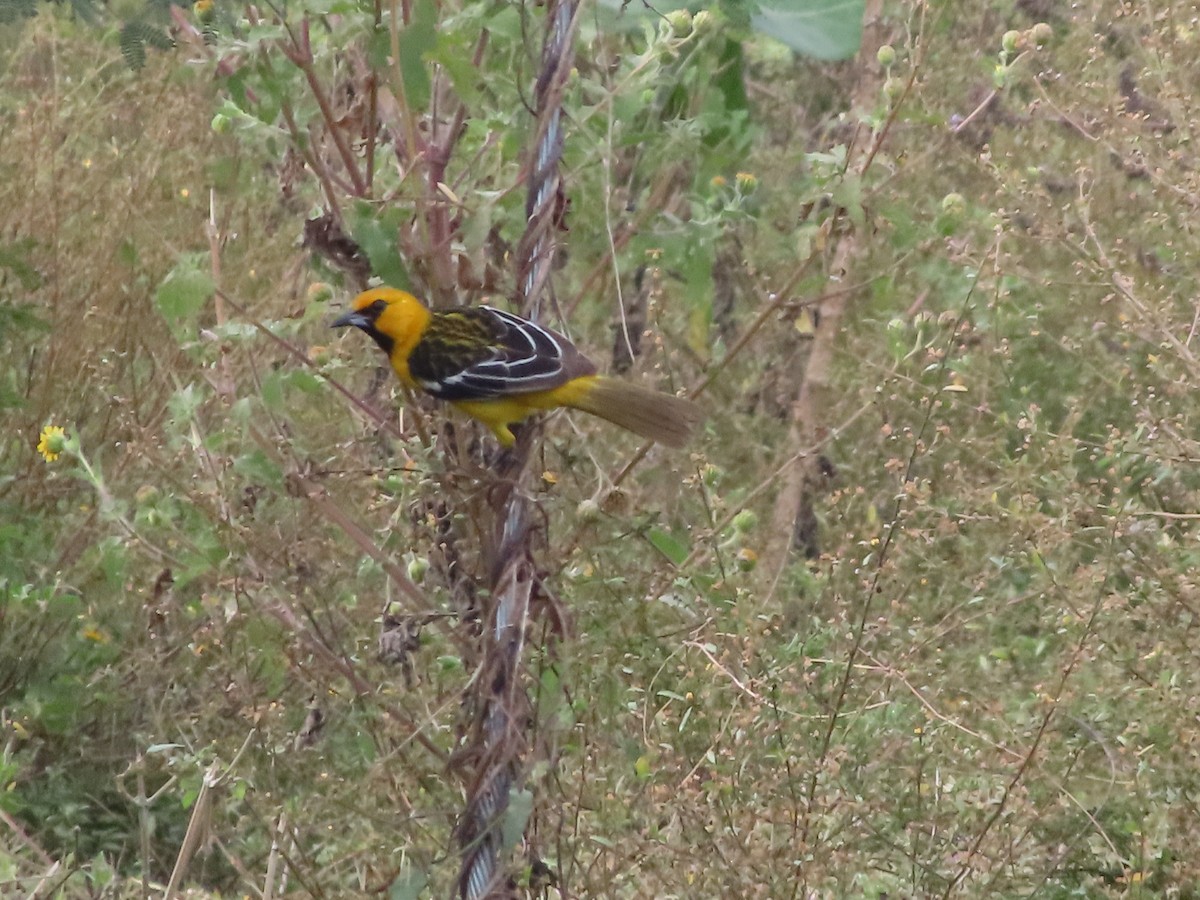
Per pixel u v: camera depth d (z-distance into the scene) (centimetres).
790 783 949
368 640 992
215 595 971
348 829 1057
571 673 885
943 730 1055
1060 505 1241
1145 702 1097
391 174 930
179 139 1611
